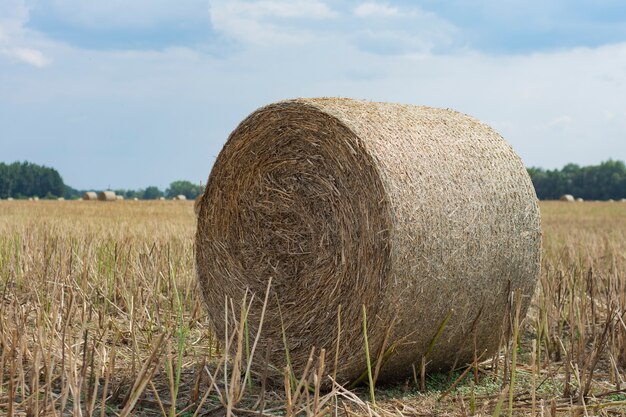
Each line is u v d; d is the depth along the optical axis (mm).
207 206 6215
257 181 5855
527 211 5734
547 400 4898
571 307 6168
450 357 5566
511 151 5879
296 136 5570
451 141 5488
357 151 5090
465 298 5266
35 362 4148
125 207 28688
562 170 88750
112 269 8625
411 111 5734
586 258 9844
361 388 5305
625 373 5582
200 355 6086
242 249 5938
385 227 4875
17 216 21094
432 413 4645
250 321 5797
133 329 5410
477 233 5281
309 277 5430
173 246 10664
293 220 5578
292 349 5469
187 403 4801
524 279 5723
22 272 8656
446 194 5145
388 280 4855
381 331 4953
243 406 4781
